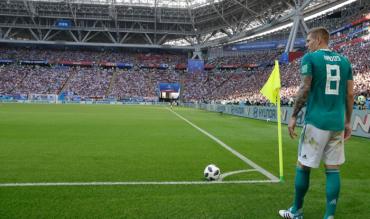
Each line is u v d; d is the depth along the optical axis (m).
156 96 71.94
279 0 56.88
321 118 3.71
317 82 3.75
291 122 3.92
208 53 81.56
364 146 11.34
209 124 20.64
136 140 12.14
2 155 8.65
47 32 76.06
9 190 5.35
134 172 6.79
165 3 70.06
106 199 4.90
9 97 65.06
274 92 6.31
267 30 63.75
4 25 72.81
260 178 6.36
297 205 4.12
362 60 38.16
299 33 62.47
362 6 50.41
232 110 33.31
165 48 79.81
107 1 68.50
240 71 73.62
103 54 80.88
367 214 4.38
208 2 67.50
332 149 3.79
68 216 4.20
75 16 71.50
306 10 56.62
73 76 74.75
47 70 75.62
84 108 41.00
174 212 4.38
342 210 4.52
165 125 19.05
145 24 75.88
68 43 76.19
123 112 32.84
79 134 13.69
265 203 4.79
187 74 78.00
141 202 4.77
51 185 5.67
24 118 21.91
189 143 11.59
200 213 4.35
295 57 54.66
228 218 4.20
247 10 63.75
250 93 57.72
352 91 3.90
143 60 80.88
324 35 3.92
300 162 3.91
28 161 7.88
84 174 6.56
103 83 73.56
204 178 6.30
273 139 13.23
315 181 6.08
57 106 46.16
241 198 5.01
